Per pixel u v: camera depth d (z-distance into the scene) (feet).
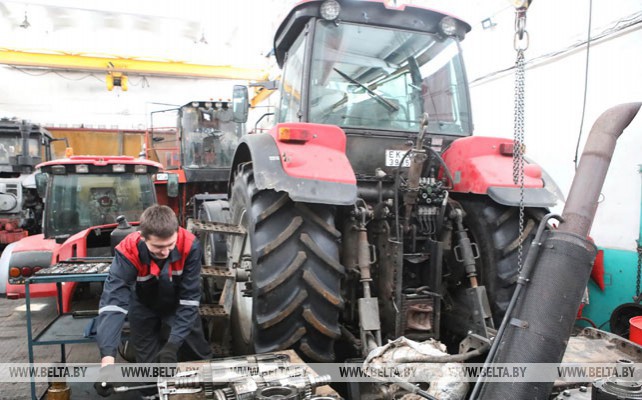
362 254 7.57
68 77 40.96
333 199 6.91
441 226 8.37
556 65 15.74
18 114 40.19
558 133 15.70
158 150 30.71
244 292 7.47
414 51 9.27
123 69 36.01
